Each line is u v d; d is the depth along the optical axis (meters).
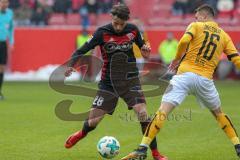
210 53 29.36
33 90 73.19
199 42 29.36
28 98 63.28
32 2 97.69
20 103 58.12
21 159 31.39
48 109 53.03
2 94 66.69
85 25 92.69
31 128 42.19
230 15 98.56
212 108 30.34
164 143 37.06
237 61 29.98
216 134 40.53
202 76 29.25
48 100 61.03
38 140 37.28
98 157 32.12
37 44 90.62
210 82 29.56
